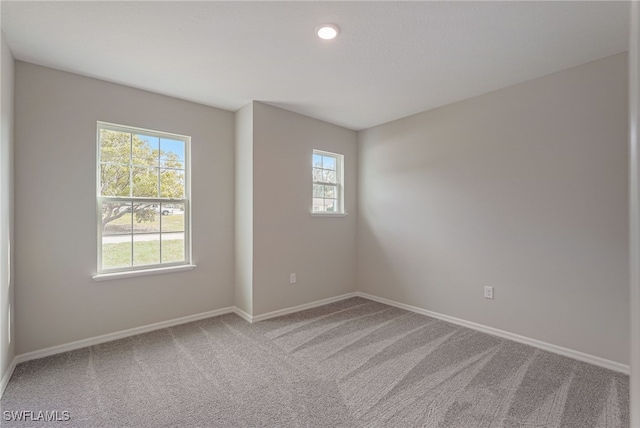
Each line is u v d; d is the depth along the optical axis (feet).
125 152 9.77
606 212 7.83
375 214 13.66
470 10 6.14
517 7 6.05
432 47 7.43
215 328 10.30
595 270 7.98
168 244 10.58
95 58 7.94
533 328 9.01
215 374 7.47
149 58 7.96
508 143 9.52
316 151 13.14
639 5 1.56
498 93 9.76
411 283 12.24
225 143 11.76
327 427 5.76
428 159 11.68
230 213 11.90
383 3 5.97
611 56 7.75
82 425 5.77
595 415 6.07
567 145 8.41
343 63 8.23
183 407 6.28
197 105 11.07
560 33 6.86
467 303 10.50
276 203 11.54
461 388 6.93
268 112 11.25
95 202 9.05
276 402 6.45
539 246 8.91
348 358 8.27
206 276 11.28
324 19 6.43
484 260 10.07
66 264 8.61
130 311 9.66
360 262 14.33
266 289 11.27
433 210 11.51
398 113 12.09
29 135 8.05
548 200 8.74
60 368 7.68
